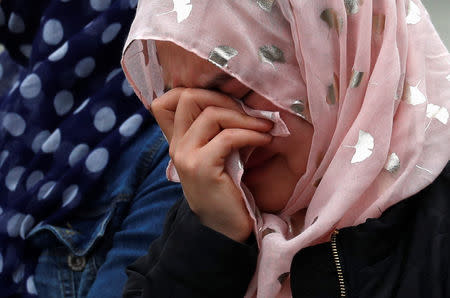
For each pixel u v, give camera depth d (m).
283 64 2.50
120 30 3.96
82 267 3.55
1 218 3.84
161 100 2.72
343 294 2.34
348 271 2.35
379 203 2.37
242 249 2.54
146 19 2.53
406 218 2.38
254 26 2.46
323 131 2.54
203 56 2.44
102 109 3.80
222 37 2.45
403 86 2.49
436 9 4.95
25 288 3.65
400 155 2.42
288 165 2.62
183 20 2.46
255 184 2.68
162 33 2.47
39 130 4.02
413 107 2.45
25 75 4.28
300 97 2.52
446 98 2.51
